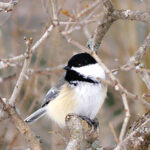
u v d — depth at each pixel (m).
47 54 13.33
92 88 8.36
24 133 6.69
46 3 9.89
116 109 13.45
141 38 13.98
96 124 8.79
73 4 12.15
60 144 10.97
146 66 11.92
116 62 12.76
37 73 11.63
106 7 8.39
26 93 11.82
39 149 6.71
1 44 12.30
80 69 8.43
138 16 8.21
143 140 7.00
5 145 12.52
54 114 9.02
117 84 5.68
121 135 5.32
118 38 13.26
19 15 13.99
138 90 12.16
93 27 12.49
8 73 13.05
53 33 11.55
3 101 6.54
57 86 9.15
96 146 8.05
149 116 7.37
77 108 8.51
